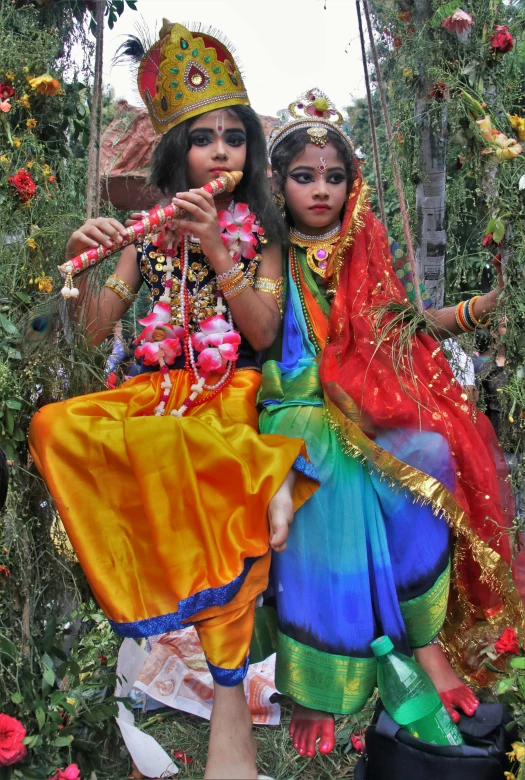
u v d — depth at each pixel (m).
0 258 2.38
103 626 2.79
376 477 2.23
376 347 2.30
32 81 2.51
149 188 2.63
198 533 2.04
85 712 2.28
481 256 3.08
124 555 2.12
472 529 2.27
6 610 2.18
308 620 2.16
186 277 2.42
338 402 2.26
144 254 2.46
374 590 2.21
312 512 2.20
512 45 2.59
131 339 2.69
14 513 2.17
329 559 2.18
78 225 2.54
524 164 2.45
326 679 2.15
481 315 2.59
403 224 2.62
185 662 2.90
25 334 2.31
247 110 2.46
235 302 2.31
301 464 2.09
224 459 2.04
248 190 2.51
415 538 2.22
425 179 3.15
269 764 2.57
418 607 2.23
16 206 2.45
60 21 2.72
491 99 2.62
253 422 2.32
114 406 2.24
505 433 2.50
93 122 2.46
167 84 2.41
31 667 2.16
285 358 2.48
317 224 2.53
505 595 2.29
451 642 2.47
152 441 2.08
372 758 2.14
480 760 2.02
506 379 2.50
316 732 2.18
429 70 2.66
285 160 2.52
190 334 2.41
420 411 2.26
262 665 2.88
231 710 1.97
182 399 2.33
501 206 2.44
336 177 2.52
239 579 1.98
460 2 2.61
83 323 2.37
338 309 2.41
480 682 2.46
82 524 2.11
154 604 2.09
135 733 2.47
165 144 2.46
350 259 2.50
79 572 2.45
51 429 2.13
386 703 2.11
